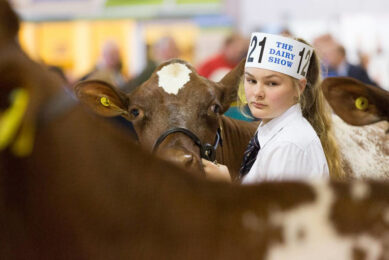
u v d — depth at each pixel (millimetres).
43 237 2225
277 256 2213
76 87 5293
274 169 4066
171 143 5000
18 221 2227
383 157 6039
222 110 5602
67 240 2219
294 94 4340
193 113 5195
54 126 2199
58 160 2205
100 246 2207
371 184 2340
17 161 2191
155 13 15516
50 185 2207
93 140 2252
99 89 5320
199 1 15406
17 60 2092
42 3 15594
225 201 2291
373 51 14523
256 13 15141
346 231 2242
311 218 2264
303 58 4391
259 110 4328
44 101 2156
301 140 4109
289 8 14977
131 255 2203
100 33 15648
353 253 2215
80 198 2211
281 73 4293
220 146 5598
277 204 2289
